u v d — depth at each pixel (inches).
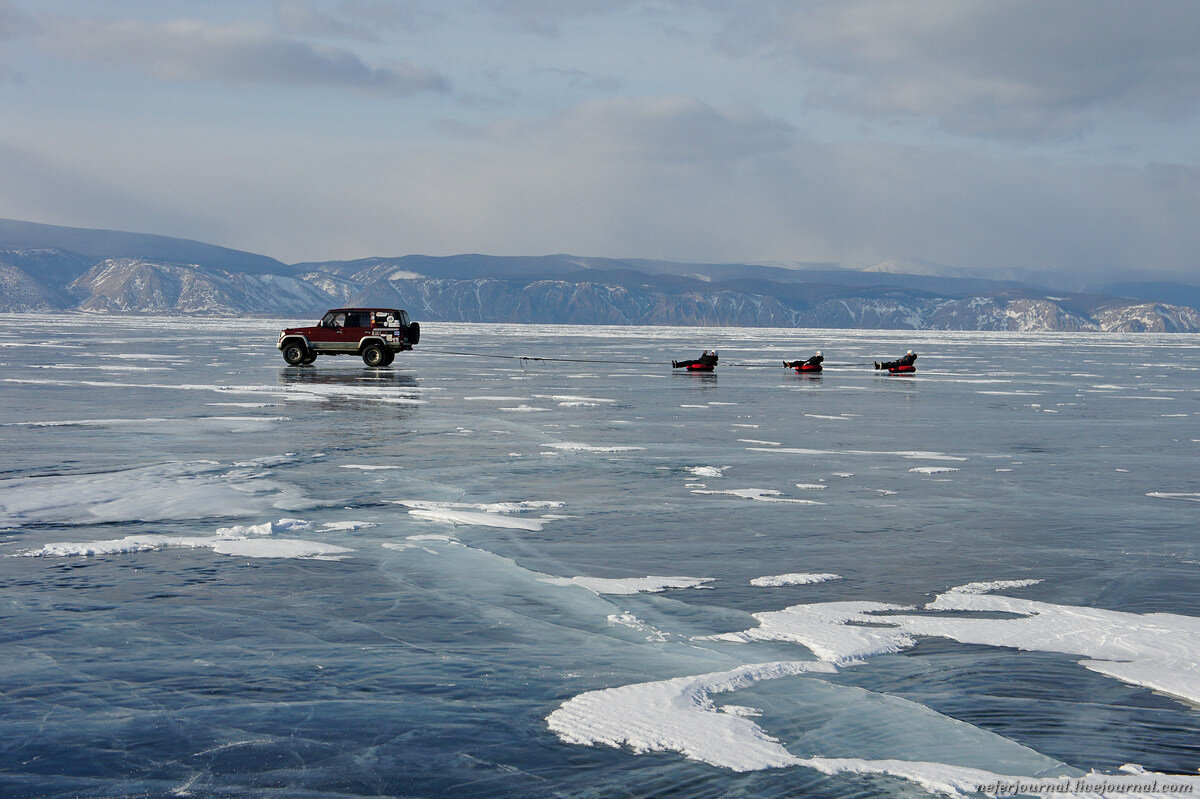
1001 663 259.6
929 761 200.1
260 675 245.6
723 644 274.4
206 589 322.0
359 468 581.0
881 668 255.6
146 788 187.2
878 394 1234.6
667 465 612.4
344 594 318.3
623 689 237.0
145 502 466.3
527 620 293.7
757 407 1024.2
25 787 186.5
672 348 3061.0
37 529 409.7
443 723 217.5
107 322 7273.6
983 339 6151.6
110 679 242.2
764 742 207.8
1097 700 233.6
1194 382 1648.6
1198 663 260.7
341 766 196.7
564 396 1123.3
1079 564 371.6
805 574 353.1
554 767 196.4
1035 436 807.7
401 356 2207.2
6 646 265.0
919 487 546.0
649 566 362.3
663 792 186.4
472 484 531.8
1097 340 6294.3
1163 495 526.9
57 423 783.7
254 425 790.5
